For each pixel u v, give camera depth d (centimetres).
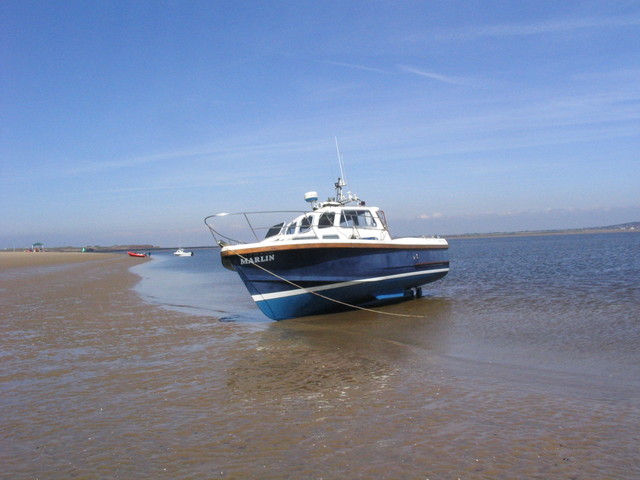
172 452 401
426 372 624
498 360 680
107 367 692
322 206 1339
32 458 394
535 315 1024
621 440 398
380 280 1260
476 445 395
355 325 1032
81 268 4088
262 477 353
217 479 352
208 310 1334
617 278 1675
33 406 525
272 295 1116
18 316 1211
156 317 1191
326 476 352
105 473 365
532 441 400
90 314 1246
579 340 779
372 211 1397
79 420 480
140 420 477
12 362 729
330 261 1136
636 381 564
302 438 422
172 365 698
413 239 1410
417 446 397
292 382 597
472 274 2212
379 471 356
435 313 1145
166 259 8219
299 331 969
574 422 439
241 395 550
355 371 641
